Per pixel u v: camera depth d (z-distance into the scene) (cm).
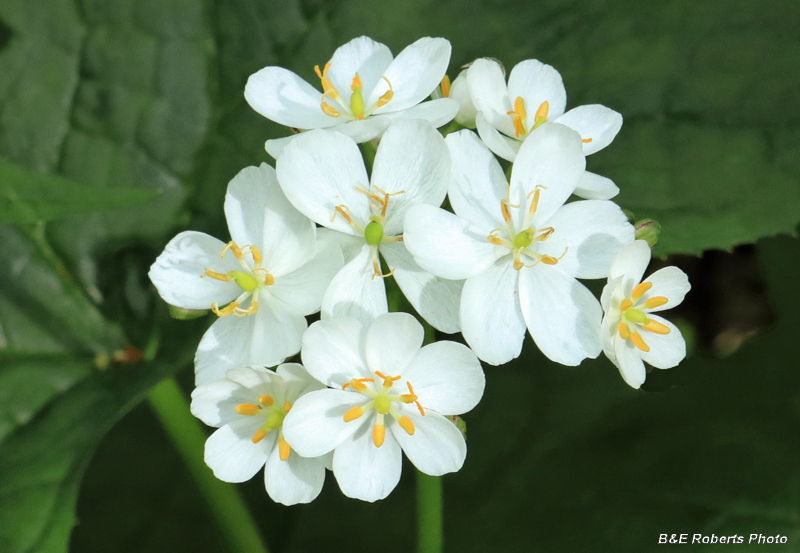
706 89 29
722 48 29
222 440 25
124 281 30
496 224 26
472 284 25
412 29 30
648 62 29
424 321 27
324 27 30
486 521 30
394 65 27
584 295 25
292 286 25
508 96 27
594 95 29
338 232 26
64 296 30
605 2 30
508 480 30
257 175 26
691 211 28
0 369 30
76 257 30
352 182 25
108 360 30
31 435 29
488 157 26
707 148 29
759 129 29
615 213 26
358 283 25
